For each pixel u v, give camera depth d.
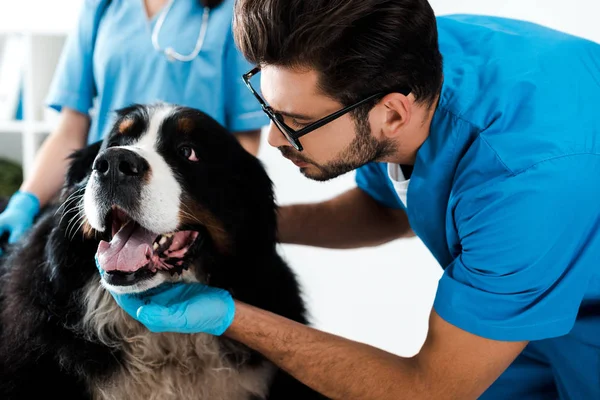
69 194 1.76
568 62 1.54
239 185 1.83
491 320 1.43
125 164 1.54
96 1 2.39
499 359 1.48
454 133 1.52
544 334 1.46
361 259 3.72
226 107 2.38
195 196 1.70
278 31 1.31
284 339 1.53
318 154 1.48
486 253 1.42
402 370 1.51
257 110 2.34
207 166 1.74
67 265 1.64
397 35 1.34
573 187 1.38
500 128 1.46
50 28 3.59
